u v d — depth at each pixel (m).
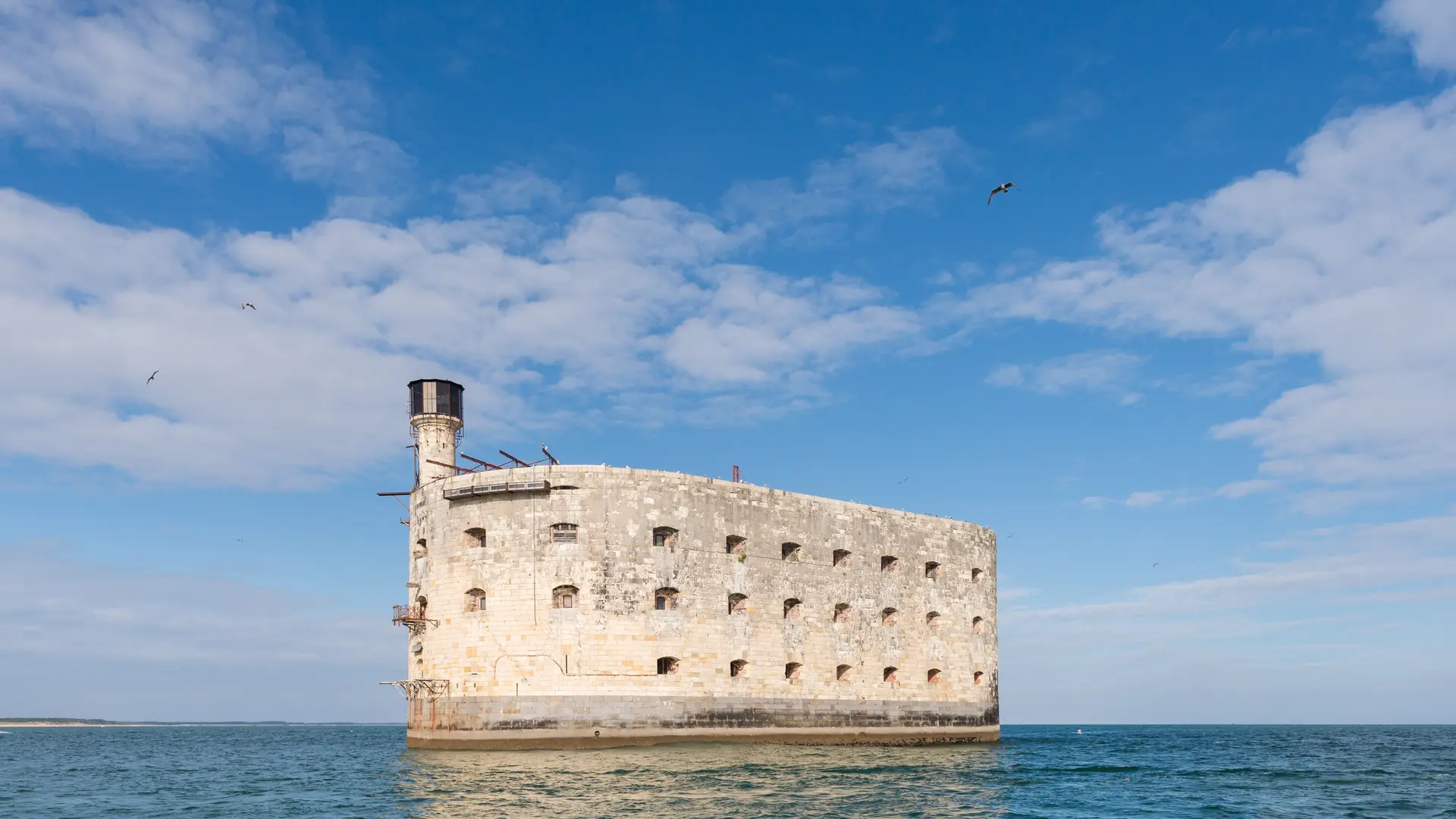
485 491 58.38
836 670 65.50
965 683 74.00
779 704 62.06
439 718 57.97
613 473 58.66
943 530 74.75
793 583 64.38
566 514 57.75
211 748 119.19
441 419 65.69
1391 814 44.44
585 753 54.59
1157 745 116.50
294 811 42.50
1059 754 79.69
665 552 58.94
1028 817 40.34
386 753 96.00
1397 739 155.00
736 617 61.09
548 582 57.03
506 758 53.59
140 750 116.31
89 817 42.66
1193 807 45.72
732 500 62.25
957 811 40.69
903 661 69.75
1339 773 66.44
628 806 39.56
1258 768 69.94
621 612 57.22
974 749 70.56
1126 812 43.22
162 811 44.47
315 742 138.12
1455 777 63.97
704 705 58.84
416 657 62.06
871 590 68.69
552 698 55.91
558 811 38.50
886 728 67.69
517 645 56.62
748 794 42.78
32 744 142.62
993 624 77.81
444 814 38.44
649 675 57.31
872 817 38.16
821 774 50.00
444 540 59.78
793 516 65.25
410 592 63.12
